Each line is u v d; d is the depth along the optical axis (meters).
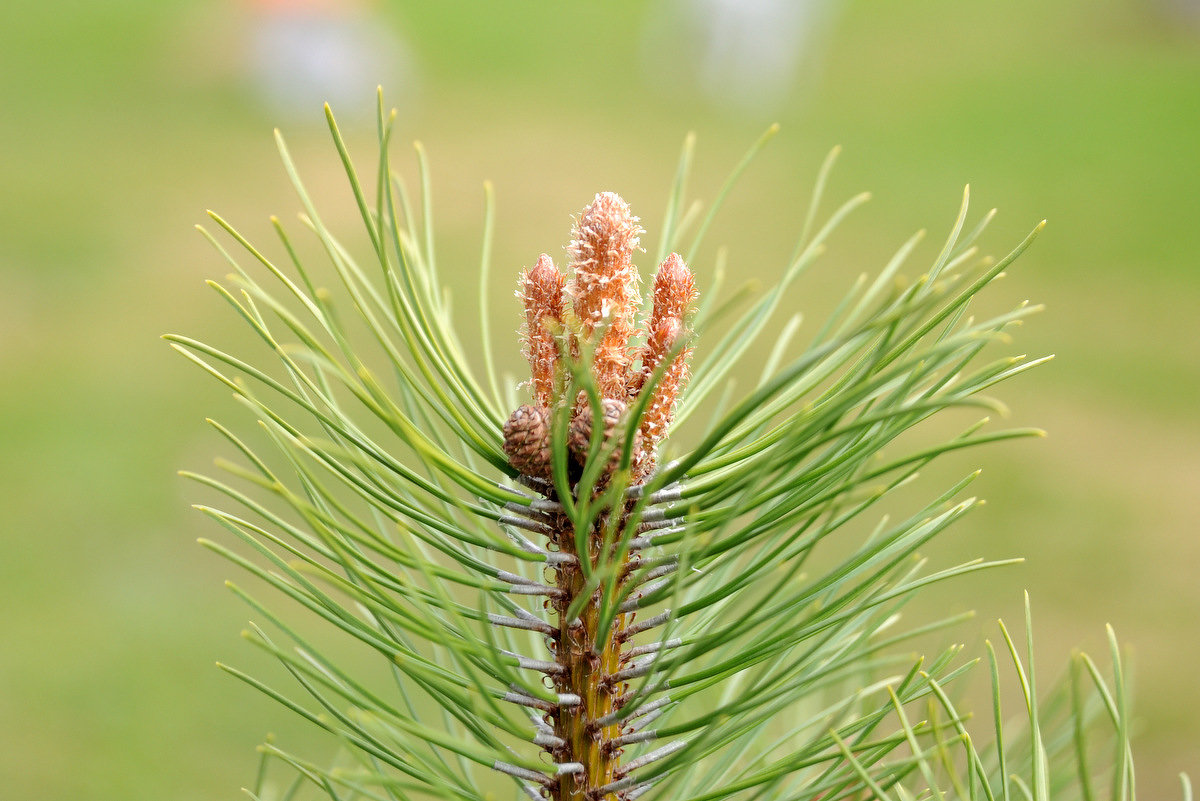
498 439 0.83
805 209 4.78
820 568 2.31
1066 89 6.09
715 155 5.57
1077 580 2.42
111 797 1.81
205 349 0.79
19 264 4.12
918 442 2.99
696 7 6.56
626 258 0.80
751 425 0.83
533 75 6.86
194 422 3.05
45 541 2.56
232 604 2.34
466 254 4.32
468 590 1.74
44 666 2.14
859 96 6.34
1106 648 2.18
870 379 0.79
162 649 2.19
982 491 2.76
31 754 1.89
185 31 7.03
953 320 0.79
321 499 0.81
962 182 5.00
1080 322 3.68
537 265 0.81
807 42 6.78
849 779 0.81
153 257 4.23
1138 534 2.59
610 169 5.39
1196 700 2.03
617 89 6.63
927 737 0.87
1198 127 5.43
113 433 2.99
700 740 0.79
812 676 0.80
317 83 6.06
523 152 5.62
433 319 0.84
